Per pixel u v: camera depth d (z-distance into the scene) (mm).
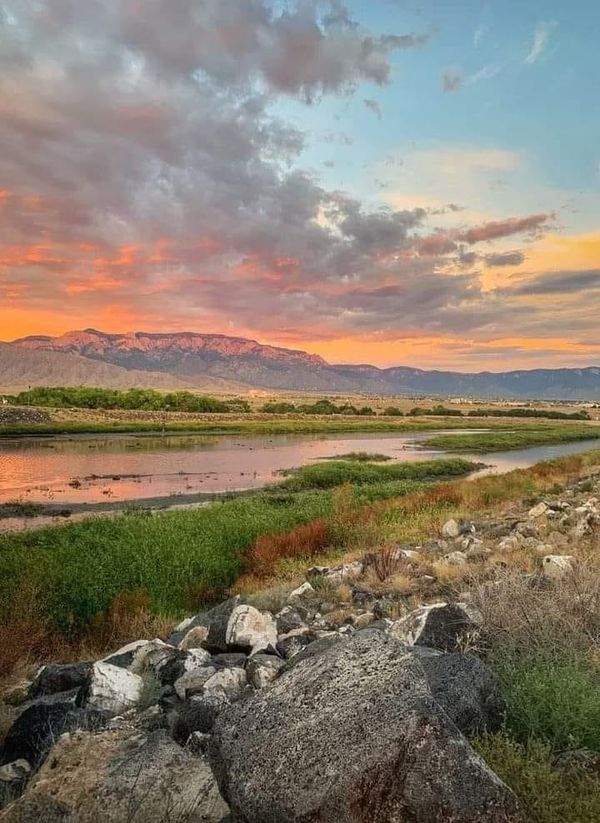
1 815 3291
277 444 75188
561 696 3885
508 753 3482
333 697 3350
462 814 2744
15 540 18141
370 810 2811
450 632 5797
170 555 14969
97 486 37906
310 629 7742
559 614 5664
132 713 5172
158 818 3221
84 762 3695
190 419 114812
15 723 5309
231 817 3172
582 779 3348
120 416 109500
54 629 10406
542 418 170500
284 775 3016
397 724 3016
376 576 10961
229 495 34094
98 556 14773
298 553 15969
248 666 5891
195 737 4102
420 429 113250
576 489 24016
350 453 61031
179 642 8336
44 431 83125
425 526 17344
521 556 10867
